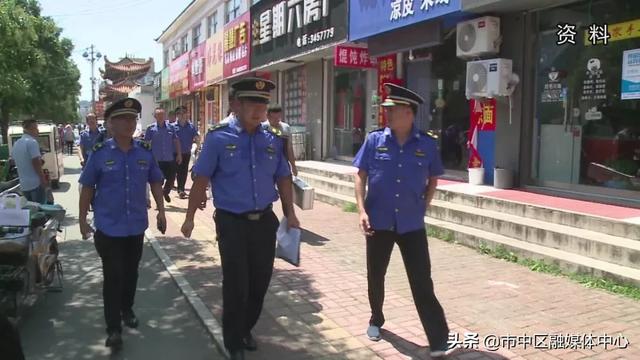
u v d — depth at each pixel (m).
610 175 7.44
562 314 4.89
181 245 7.76
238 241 3.97
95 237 4.50
